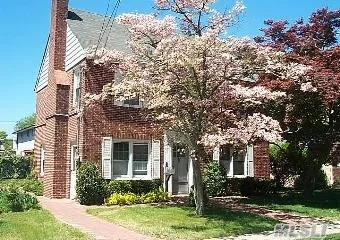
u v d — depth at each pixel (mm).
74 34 21844
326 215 16656
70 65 22156
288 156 25984
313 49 19625
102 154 19984
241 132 13922
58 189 21297
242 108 17125
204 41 13570
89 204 18656
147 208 16812
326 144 19469
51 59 23312
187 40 13812
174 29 15430
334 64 18359
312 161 21109
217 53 13930
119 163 20672
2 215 14789
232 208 17562
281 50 19219
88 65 20062
